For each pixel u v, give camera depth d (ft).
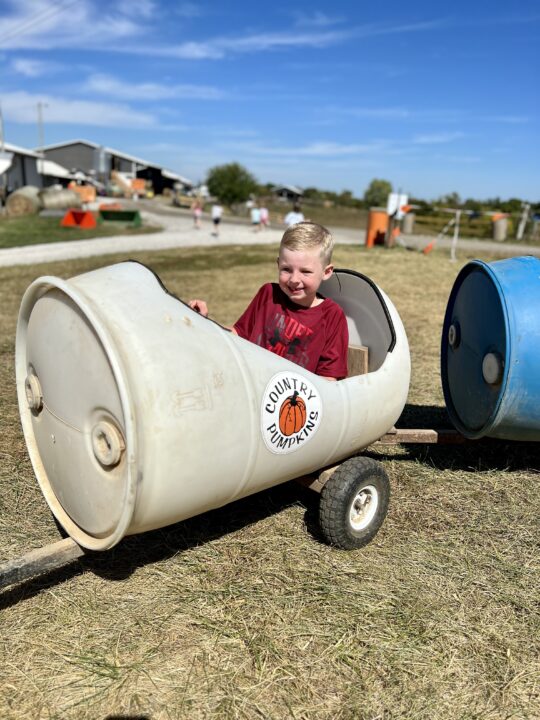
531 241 87.92
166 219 121.29
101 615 8.46
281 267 9.96
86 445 7.72
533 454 14.28
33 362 8.58
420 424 15.99
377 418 10.62
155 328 7.33
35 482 12.25
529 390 11.54
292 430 8.76
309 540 10.50
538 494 12.45
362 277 11.52
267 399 8.30
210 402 7.52
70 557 8.25
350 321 12.01
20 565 7.72
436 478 13.02
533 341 11.32
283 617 8.55
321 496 10.00
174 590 9.04
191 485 7.55
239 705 7.12
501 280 11.82
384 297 11.41
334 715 7.04
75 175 207.82
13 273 44.80
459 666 7.81
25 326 8.71
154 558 9.81
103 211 98.99
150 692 7.24
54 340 7.86
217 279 42.27
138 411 6.85
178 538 10.39
